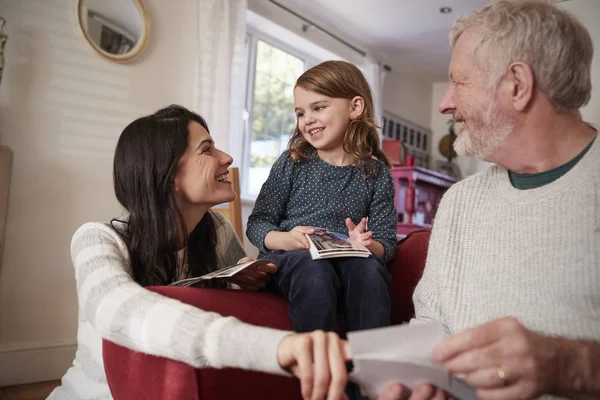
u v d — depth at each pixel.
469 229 0.95
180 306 0.75
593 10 1.74
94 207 2.70
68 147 2.62
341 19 4.44
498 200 0.92
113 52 2.80
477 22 0.88
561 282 0.78
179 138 1.10
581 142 0.84
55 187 2.56
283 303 1.01
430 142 6.31
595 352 0.61
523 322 0.79
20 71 2.47
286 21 4.07
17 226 2.44
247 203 3.85
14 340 2.43
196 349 0.68
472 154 0.93
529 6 0.83
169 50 3.09
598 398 0.61
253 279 1.14
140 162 1.08
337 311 1.13
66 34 2.63
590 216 0.77
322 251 1.09
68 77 2.63
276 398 0.84
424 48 5.09
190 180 1.11
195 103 3.11
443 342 0.61
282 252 1.29
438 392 0.62
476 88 0.86
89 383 1.02
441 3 4.09
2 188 2.18
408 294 1.38
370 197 1.52
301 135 1.60
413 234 1.46
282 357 0.63
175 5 3.13
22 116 2.47
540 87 0.81
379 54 5.27
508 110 0.84
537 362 0.59
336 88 1.51
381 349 0.59
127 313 0.76
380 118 5.00
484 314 0.87
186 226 1.18
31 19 2.50
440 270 0.98
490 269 0.88
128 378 0.81
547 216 0.82
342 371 0.61
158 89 3.03
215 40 3.21
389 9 4.23
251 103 4.05
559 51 0.79
